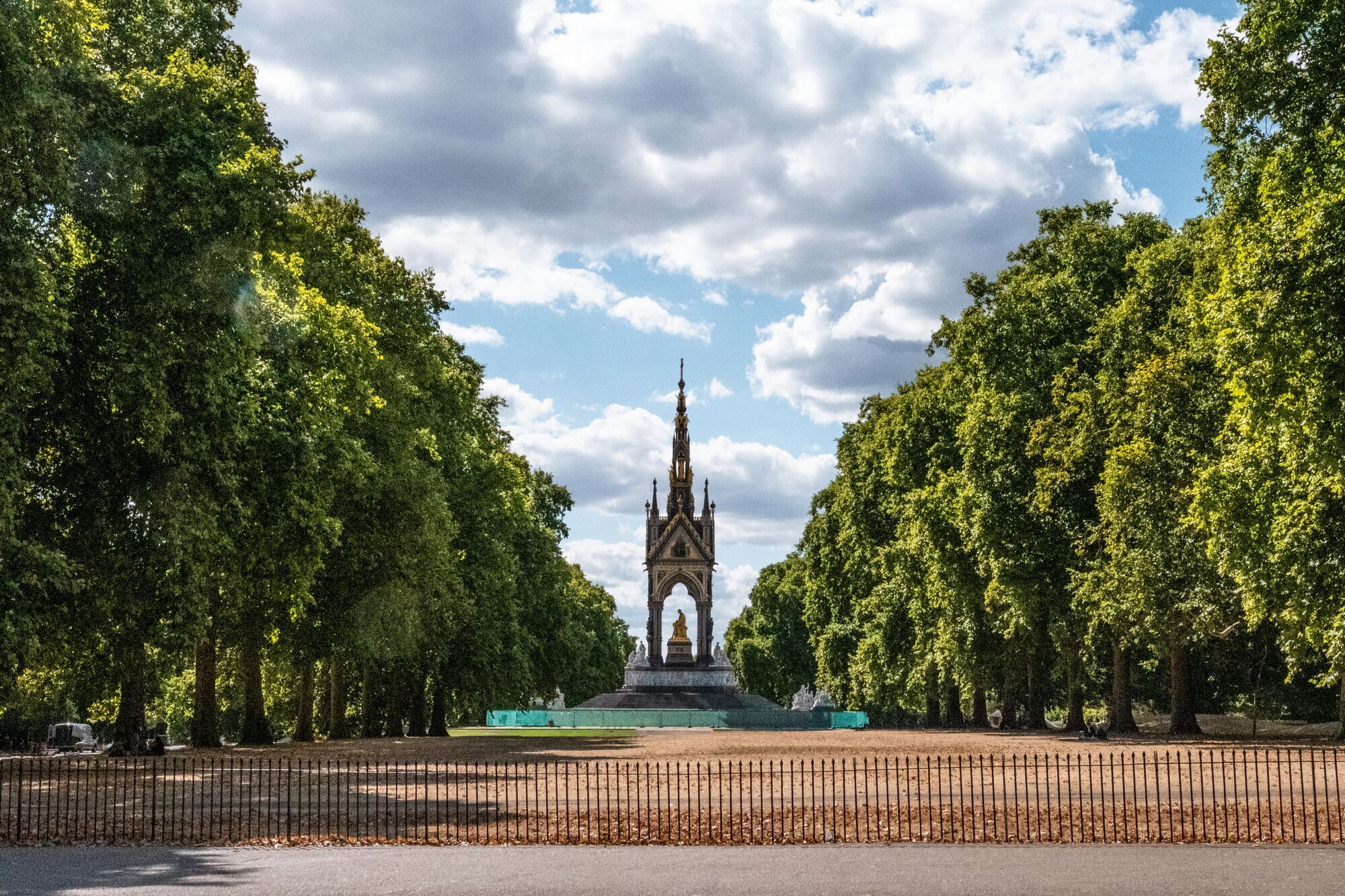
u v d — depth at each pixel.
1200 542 49.19
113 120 34.75
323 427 45.22
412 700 85.31
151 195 34.81
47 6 31.94
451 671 82.00
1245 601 41.84
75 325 34.25
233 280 36.25
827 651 110.31
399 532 55.84
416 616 59.28
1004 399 66.44
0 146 29.44
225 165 36.28
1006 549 63.97
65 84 33.25
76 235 35.81
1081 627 62.97
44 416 35.25
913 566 83.44
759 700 134.12
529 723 107.94
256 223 37.50
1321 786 32.66
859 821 26.62
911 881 19.64
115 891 19.06
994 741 60.56
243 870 20.97
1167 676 87.44
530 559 96.94
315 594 54.53
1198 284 46.84
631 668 142.88
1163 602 52.50
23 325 30.06
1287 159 33.91
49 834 25.09
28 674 55.97
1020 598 63.28
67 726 100.69
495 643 82.56
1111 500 52.91
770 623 151.62
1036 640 69.94
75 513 37.22
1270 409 35.03
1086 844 23.31
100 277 35.25
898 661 92.50
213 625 51.66
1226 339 35.47
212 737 57.03
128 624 38.25
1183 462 49.72
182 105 36.34
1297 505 36.97
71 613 37.62
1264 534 40.12
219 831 25.62
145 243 34.53
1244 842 23.45
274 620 54.41
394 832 25.36
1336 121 33.00
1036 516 63.62
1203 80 36.91
